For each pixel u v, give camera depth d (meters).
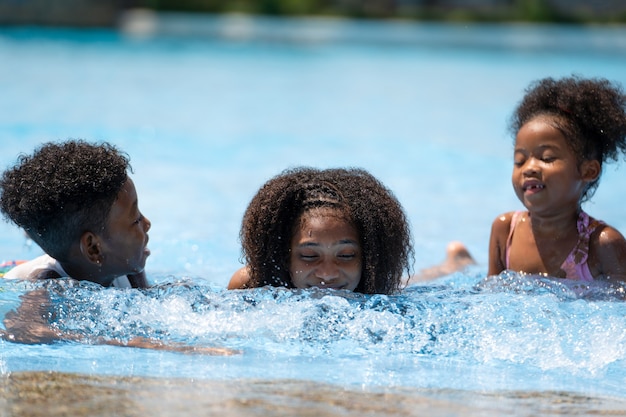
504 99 27.52
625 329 6.62
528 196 8.59
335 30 46.94
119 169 7.36
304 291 6.90
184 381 5.34
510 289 7.90
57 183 7.13
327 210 6.99
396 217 7.40
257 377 5.49
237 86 29.19
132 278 8.05
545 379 5.70
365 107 25.56
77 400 4.89
